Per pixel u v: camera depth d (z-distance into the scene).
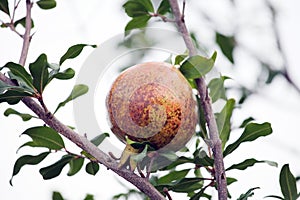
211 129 1.47
